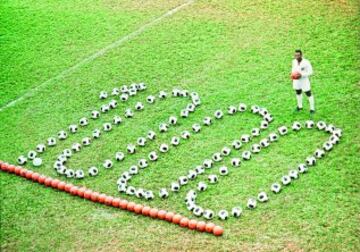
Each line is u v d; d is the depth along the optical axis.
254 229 12.44
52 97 17.86
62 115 16.95
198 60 18.92
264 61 18.48
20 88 18.48
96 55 19.89
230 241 12.21
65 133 15.91
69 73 19.03
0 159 15.30
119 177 14.35
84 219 13.21
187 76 18.12
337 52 18.56
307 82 15.45
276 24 20.61
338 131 14.85
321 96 16.56
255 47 19.33
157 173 14.34
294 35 19.80
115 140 15.67
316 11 21.20
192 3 22.75
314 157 14.23
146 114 16.59
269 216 12.73
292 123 15.54
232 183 13.77
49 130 16.33
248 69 18.16
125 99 17.25
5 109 17.48
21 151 15.56
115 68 19.02
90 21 22.20
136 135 15.79
